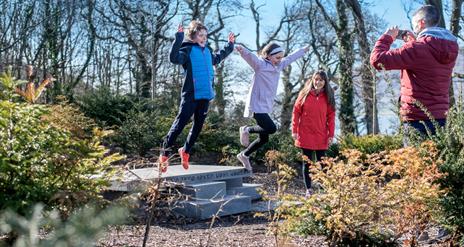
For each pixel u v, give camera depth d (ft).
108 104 51.85
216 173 26.40
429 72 15.87
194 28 21.52
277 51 24.68
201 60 21.47
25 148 10.12
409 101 16.20
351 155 12.53
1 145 10.02
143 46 80.64
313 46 96.17
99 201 10.23
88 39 83.87
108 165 11.69
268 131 25.21
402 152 12.53
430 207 12.41
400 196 11.75
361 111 84.99
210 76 21.75
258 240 16.16
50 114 10.77
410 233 13.92
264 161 41.78
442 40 15.90
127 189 12.76
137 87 85.20
